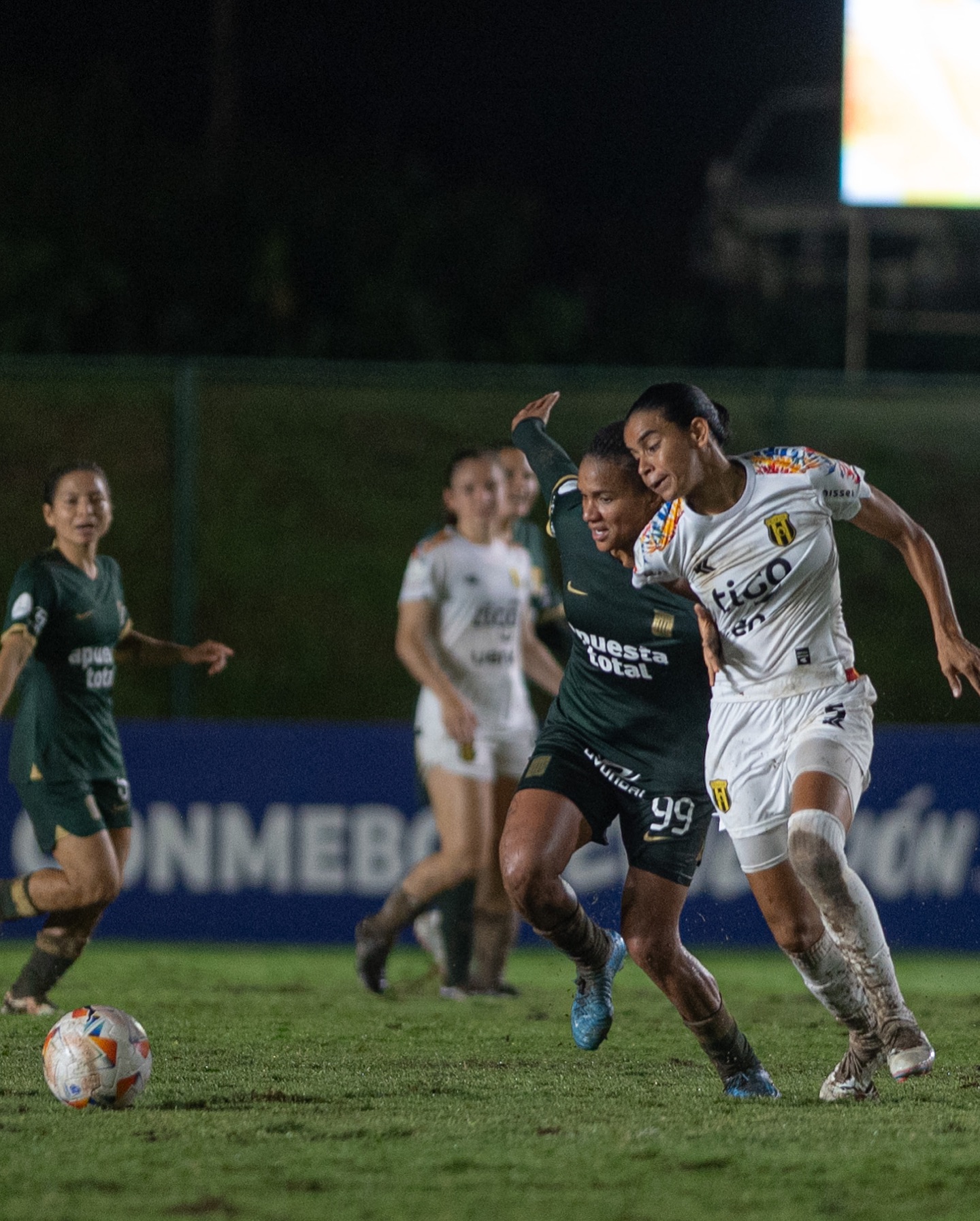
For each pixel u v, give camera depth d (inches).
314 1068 724.0
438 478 1708.9
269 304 2345.0
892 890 1342.3
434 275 2431.1
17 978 1111.0
